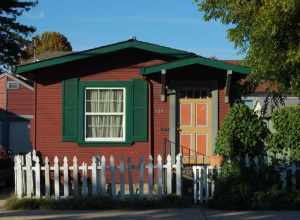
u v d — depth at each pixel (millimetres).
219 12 15875
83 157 17984
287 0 12523
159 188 14539
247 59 15242
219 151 15586
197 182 14555
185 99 18016
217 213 13281
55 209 14180
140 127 17953
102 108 18078
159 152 17891
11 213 13617
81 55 17828
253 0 14531
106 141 17969
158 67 17156
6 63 40875
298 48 13195
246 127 15445
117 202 14250
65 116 18031
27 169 14898
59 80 18109
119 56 18125
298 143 15789
